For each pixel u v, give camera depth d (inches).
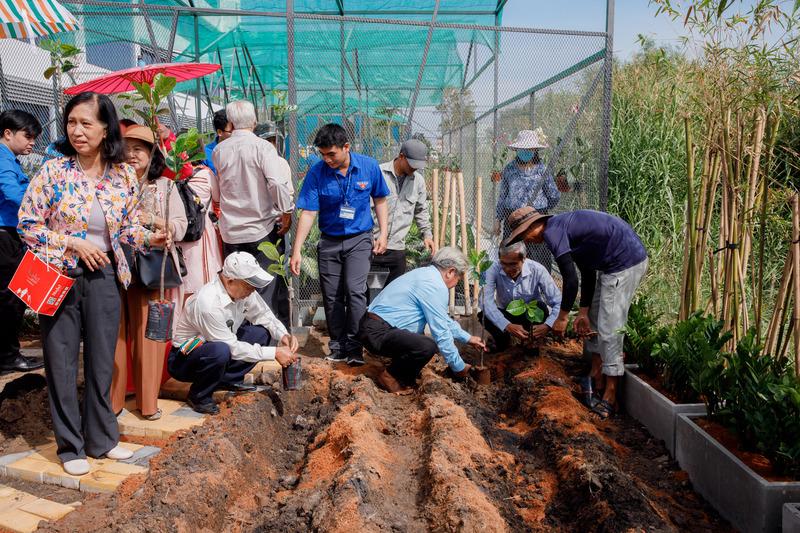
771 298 227.8
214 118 212.1
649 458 145.6
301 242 190.4
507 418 171.0
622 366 167.8
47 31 189.5
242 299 159.0
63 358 123.0
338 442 136.9
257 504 123.3
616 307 164.9
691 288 170.7
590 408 170.4
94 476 124.6
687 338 153.0
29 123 177.0
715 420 138.4
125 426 145.2
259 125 216.1
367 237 194.1
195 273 172.4
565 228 162.9
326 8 350.9
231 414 143.6
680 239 276.8
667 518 116.6
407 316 175.8
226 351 150.8
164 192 149.6
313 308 264.1
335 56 342.0
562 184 249.1
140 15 235.0
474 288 236.2
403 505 118.3
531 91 251.3
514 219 173.2
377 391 178.1
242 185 178.1
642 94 293.7
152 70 146.6
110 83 155.9
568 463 128.6
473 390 186.7
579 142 243.1
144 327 144.7
